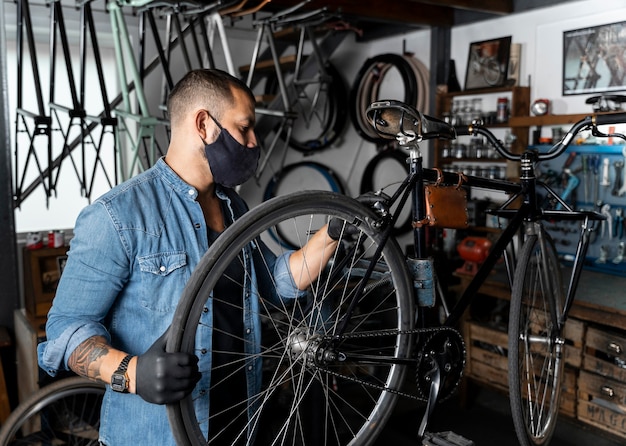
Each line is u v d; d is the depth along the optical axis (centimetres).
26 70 359
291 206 131
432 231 399
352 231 146
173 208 135
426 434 161
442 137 161
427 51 445
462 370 174
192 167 138
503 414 335
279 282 158
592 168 331
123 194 130
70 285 125
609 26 329
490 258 187
